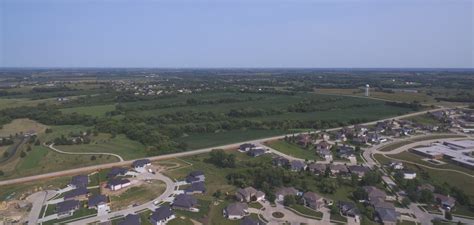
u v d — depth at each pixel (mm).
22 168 165250
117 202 130625
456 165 180625
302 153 196750
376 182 151750
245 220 115250
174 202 126125
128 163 173250
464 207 132125
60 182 149500
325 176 159125
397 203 133625
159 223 114062
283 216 122500
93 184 147500
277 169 154250
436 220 119250
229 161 170250
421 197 134875
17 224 113875
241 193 133875
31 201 131375
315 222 118625
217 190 142125
